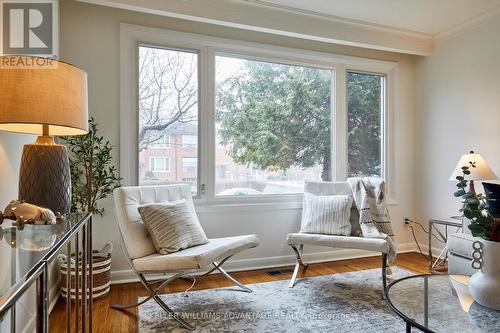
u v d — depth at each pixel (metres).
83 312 1.53
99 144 2.77
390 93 3.92
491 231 1.44
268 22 3.02
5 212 1.20
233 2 2.88
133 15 2.88
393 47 3.59
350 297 2.48
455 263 2.69
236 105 3.28
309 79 3.59
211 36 3.10
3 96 1.20
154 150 2.99
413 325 1.34
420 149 3.95
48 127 1.47
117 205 2.32
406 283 1.80
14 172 1.69
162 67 3.02
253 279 2.91
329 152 3.68
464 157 3.00
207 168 3.13
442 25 3.42
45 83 1.25
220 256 2.22
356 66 3.76
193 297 2.49
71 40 2.72
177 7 2.71
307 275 3.01
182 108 3.08
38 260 0.94
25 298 1.74
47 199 1.36
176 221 2.39
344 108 3.70
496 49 3.13
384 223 2.97
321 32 3.23
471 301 1.56
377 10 3.08
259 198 3.32
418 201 3.96
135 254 2.21
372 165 3.88
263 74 3.39
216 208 3.11
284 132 3.47
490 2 2.95
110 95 2.82
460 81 3.47
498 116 3.11
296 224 3.42
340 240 2.71
